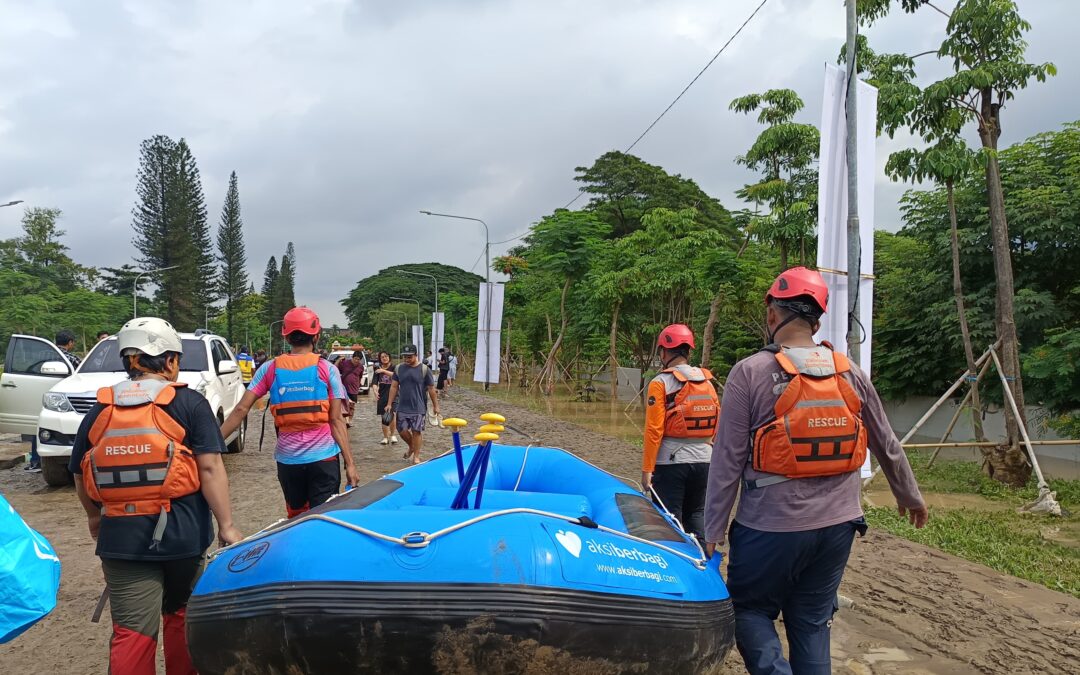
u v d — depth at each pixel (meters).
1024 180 14.57
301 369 5.20
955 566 6.42
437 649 2.68
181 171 72.19
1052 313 13.23
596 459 12.47
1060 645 4.67
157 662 4.37
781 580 2.99
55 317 51.03
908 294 16.50
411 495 4.35
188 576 3.34
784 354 2.99
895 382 17.14
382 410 14.51
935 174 10.91
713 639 3.09
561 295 28.47
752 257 20.09
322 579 2.76
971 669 4.32
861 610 5.26
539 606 2.72
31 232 70.31
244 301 107.94
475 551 2.82
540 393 30.42
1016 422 10.88
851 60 6.84
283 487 5.34
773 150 14.34
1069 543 7.64
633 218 47.25
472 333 53.09
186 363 11.05
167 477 3.15
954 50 11.23
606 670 2.84
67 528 7.48
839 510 2.95
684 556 3.41
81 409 9.43
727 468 3.04
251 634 2.79
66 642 4.61
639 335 25.64
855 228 6.73
